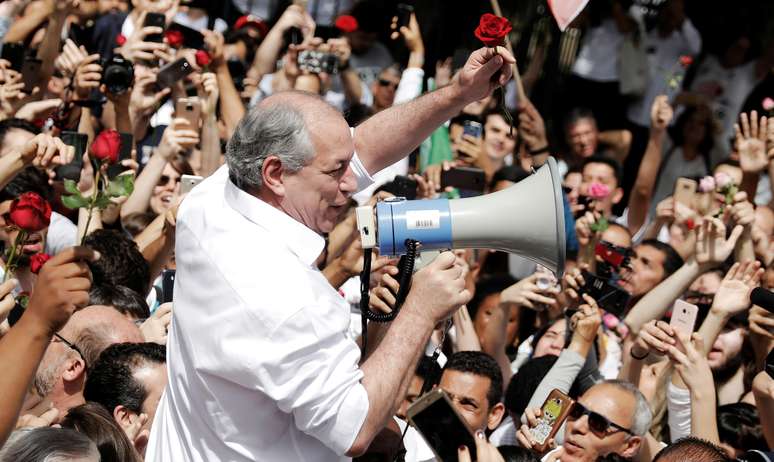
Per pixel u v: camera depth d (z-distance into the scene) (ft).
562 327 32.83
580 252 37.01
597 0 58.75
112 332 22.82
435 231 17.34
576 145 52.75
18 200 19.81
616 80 58.29
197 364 16.42
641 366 29.81
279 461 16.65
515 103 58.65
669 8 58.75
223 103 41.24
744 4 60.18
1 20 45.50
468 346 32.91
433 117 19.26
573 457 26.07
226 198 16.83
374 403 16.10
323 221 16.76
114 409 21.07
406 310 16.70
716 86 59.67
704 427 25.85
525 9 60.18
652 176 47.55
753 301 21.45
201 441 16.88
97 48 47.60
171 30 42.96
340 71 50.70
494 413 28.30
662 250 38.14
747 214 33.88
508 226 17.37
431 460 24.06
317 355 15.90
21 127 32.55
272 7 59.88
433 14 60.49
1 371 15.75
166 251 29.55
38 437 16.46
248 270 16.11
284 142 16.29
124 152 33.24
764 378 24.35
